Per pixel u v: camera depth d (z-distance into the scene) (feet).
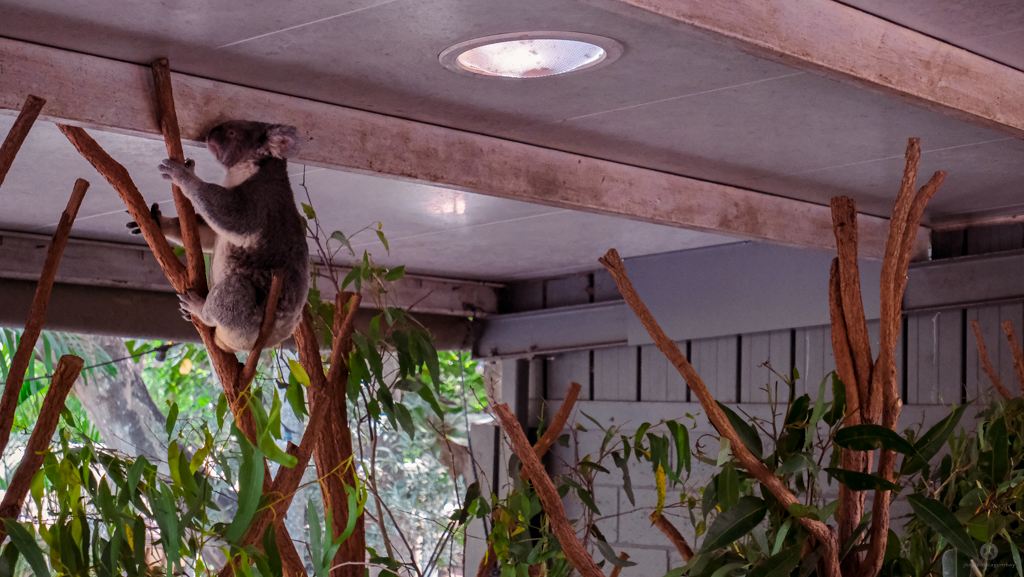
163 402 30.48
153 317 15.02
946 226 14.35
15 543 5.11
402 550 29.68
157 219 7.27
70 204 5.83
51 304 13.88
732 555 7.92
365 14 6.51
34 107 5.46
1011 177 11.59
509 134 9.73
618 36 7.02
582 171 10.61
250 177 6.86
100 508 5.86
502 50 7.49
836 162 10.97
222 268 6.70
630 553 16.75
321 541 5.72
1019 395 12.93
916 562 8.38
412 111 8.84
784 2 6.65
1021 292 12.99
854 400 7.82
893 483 7.16
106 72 7.04
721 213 12.04
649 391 17.16
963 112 7.98
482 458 18.75
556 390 18.81
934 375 13.88
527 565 9.38
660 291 16.87
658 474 9.32
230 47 7.06
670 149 10.41
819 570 7.77
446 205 12.57
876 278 14.39
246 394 6.49
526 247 15.94
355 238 15.05
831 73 7.04
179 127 7.45
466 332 19.53
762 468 7.52
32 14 6.30
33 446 5.45
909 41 7.58
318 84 8.00
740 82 8.11
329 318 8.73
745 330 15.58
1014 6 7.07
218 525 6.20
